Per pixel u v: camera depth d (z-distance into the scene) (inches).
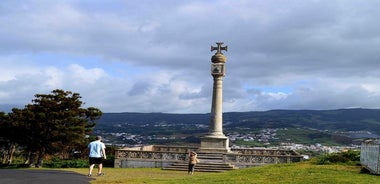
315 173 958.4
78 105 2193.7
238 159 1745.8
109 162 1898.4
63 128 2055.9
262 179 908.0
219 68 2000.5
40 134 2057.1
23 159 2770.7
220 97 1998.0
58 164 2026.3
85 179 938.7
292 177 908.0
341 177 888.3
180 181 930.1
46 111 2090.3
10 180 844.0
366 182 822.5
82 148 2393.0
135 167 1792.6
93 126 2336.4
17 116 2114.9
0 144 2330.2
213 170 1635.1
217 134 1967.3
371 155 1008.9
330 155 1314.0
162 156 1781.5
